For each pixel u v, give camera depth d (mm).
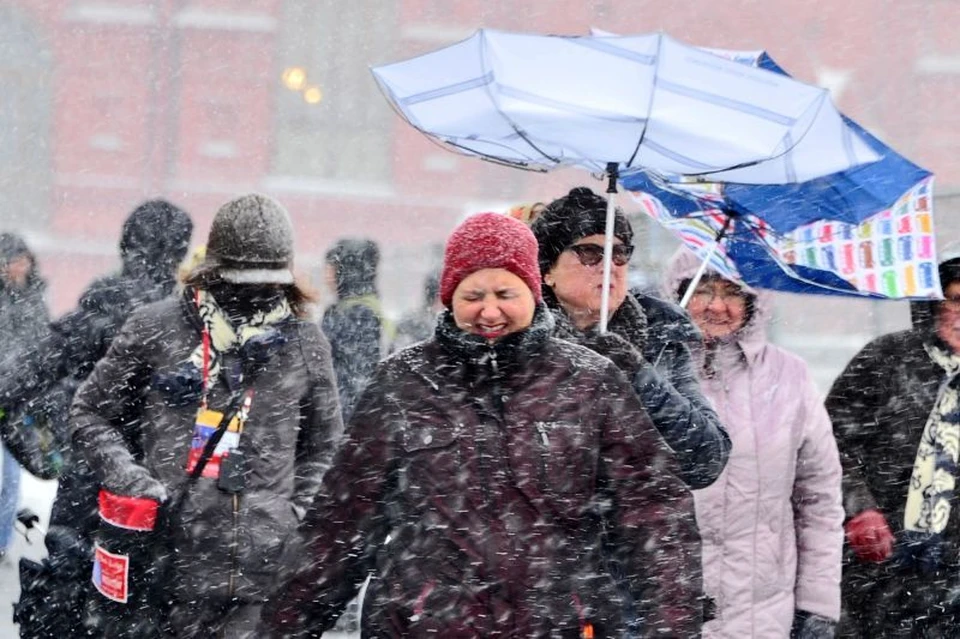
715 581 14469
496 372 10609
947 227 27984
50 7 74125
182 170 74750
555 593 10477
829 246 14867
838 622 16172
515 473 10508
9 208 74062
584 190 12906
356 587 11086
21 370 16719
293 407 13945
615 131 12094
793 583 14742
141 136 74938
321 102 74938
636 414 10812
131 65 74500
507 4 77375
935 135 75500
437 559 10453
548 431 10586
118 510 13570
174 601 13688
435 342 10758
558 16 77750
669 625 10656
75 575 15703
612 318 13062
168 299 14086
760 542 14547
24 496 32031
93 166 74625
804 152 12867
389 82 12734
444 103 12578
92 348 16781
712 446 12484
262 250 13766
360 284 23531
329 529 10797
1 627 21547
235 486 13633
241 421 13750
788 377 14906
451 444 10555
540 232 12961
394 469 10680
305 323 14164
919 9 75938
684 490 10844
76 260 74688
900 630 16750
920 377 16766
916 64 75688
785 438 14688
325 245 74562
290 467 13945
